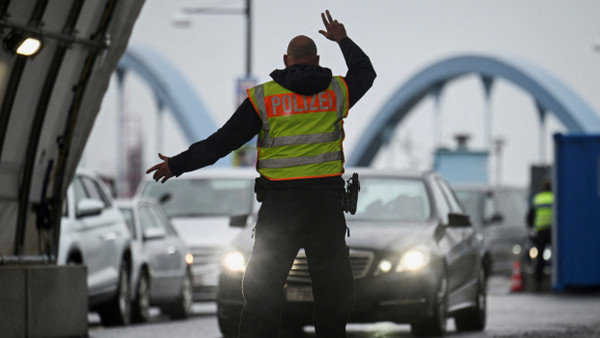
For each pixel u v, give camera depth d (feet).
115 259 131.75
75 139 100.58
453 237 119.03
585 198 203.10
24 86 92.68
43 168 99.45
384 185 122.62
